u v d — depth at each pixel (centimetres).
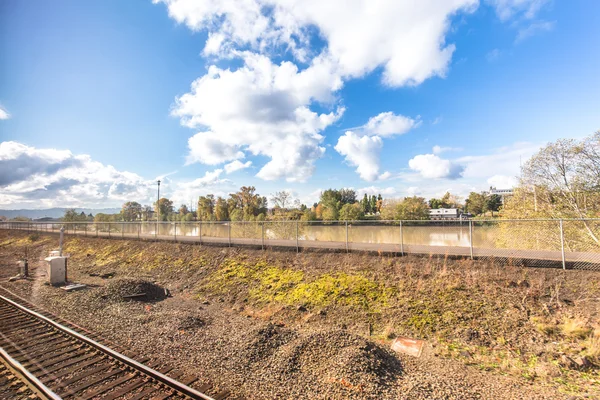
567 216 1684
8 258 2814
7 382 648
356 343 759
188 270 1727
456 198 9812
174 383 615
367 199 9962
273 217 4012
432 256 1216
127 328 978
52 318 1085
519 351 761
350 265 1310
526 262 1047
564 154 1759
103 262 2258
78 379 660
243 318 1099
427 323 916
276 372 696
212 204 8000
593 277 916
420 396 595
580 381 638
